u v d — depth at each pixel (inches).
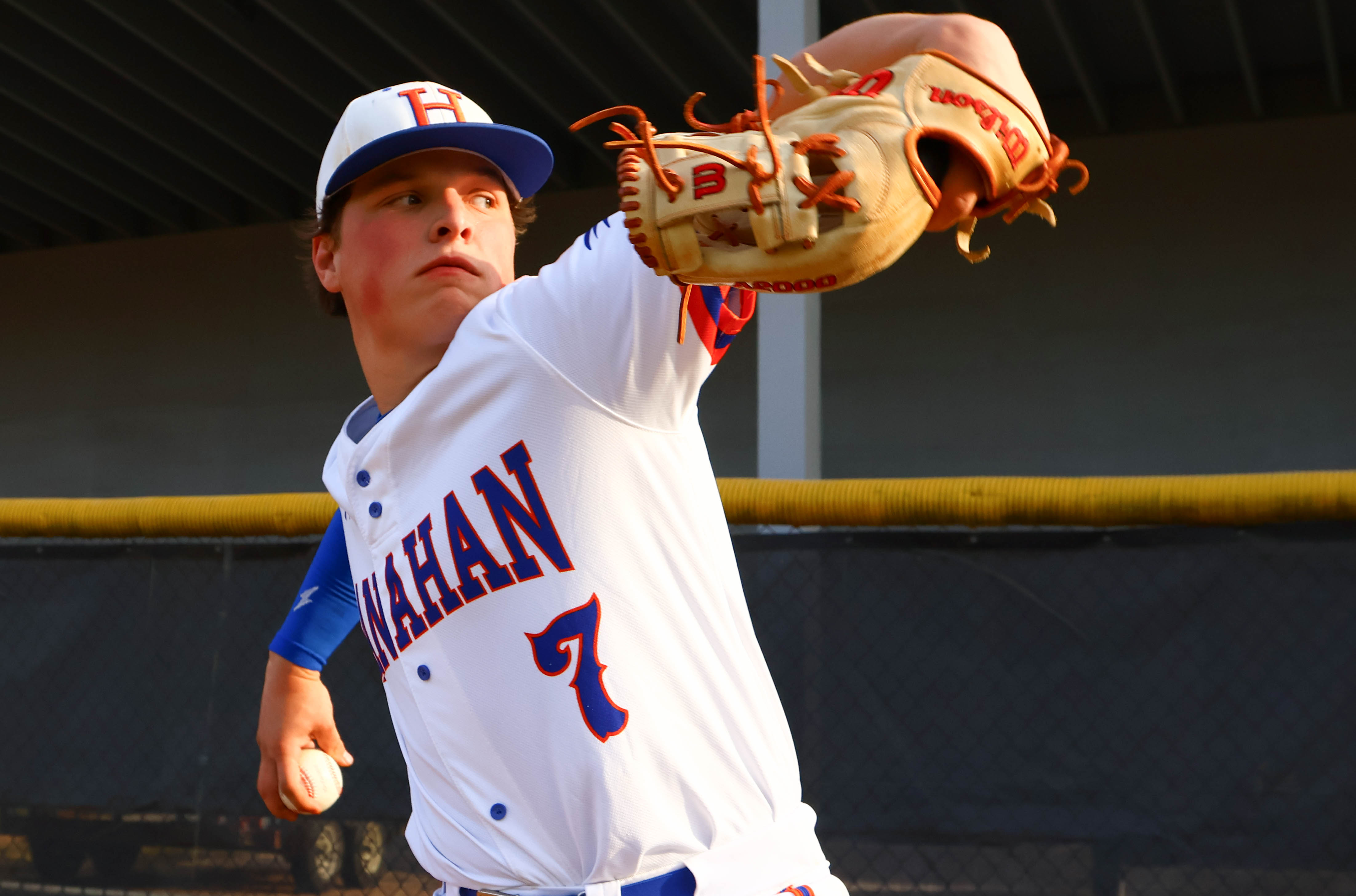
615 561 95.7
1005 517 216.4
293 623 142.6
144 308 1214.3
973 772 214.8
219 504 267.1
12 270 1264.8
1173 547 209.5
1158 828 205.3
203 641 265.3
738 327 96.3
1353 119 887.7
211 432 1178.0
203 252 1196.5
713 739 98.9
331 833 254.1
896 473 976.3
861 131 71.6
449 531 99.7
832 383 1001.5
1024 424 950.4
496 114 897.5
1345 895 195.3
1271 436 887.7
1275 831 200.2
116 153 981.2
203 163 989.8
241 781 259.9
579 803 95.0
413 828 113.0
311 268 127.2
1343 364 876.0
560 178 1022.4
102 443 1213.7
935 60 74.4
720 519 107.7
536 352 95.2
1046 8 732.0
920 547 220.8
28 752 273.6
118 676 270.2
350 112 110.7
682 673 97.9
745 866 98.7
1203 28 808.9
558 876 97.0
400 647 106.3
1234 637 205.2
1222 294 909.8
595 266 95.0
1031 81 911.0
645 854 94.8
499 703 98.0
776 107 78.7
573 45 773.3
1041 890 209.2
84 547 275.4
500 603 97.3
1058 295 952.3
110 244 1231.5
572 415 95.1
